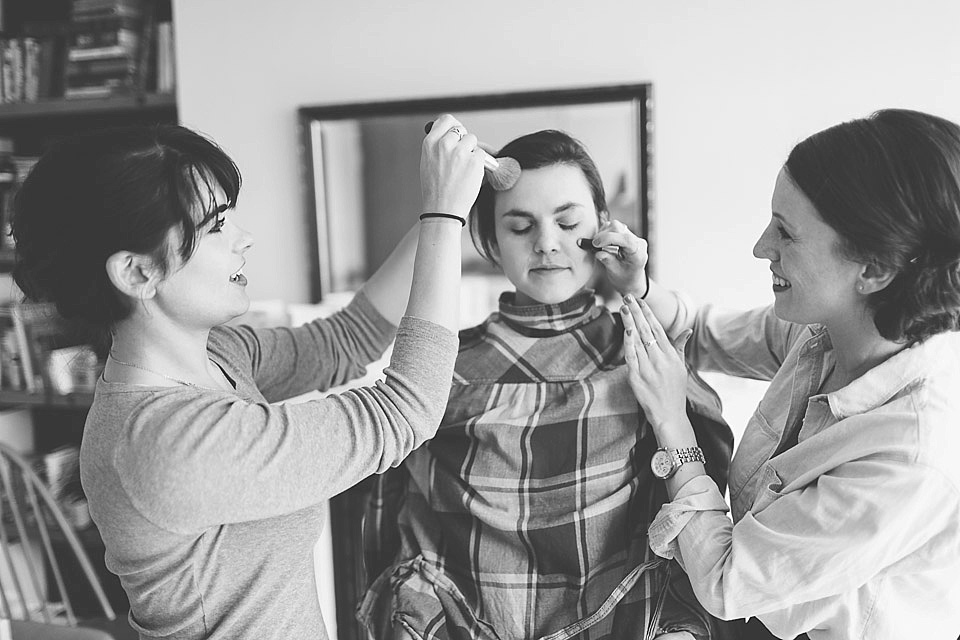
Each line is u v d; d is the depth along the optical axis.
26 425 2.93
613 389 0.98
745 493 0.98
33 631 1.47
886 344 0.89
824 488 0.84
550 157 0.98
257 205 2.50
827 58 2.07
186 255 0.86
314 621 0.96
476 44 2.28
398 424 0.87
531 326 1.01
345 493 1.94
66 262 0.85
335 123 2.39
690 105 2.17
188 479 0.81
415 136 2.34
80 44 2.63
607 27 2.19
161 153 0.85
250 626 0.90
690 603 0.97
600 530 0.94
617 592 0.93
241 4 2.43
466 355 1.02
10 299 2.68
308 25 2.39
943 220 0.79
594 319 1.02
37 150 2.93
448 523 0.98
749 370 1.12
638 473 0.97
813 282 0.87
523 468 0.95
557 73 2.24
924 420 0.82
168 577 0.87
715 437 1.01
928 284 0.82
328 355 1.17
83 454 0.88
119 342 0.91
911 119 0.83
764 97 2.12
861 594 0.87
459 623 0.95
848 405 0.88
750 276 2.18
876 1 2.03
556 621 0.94
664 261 2.23
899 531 0.81
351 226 2.43
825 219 0.84
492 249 1.04
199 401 0.85
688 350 1.16
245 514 0.83
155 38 2.62
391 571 1.01
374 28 2.35
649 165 2.19
